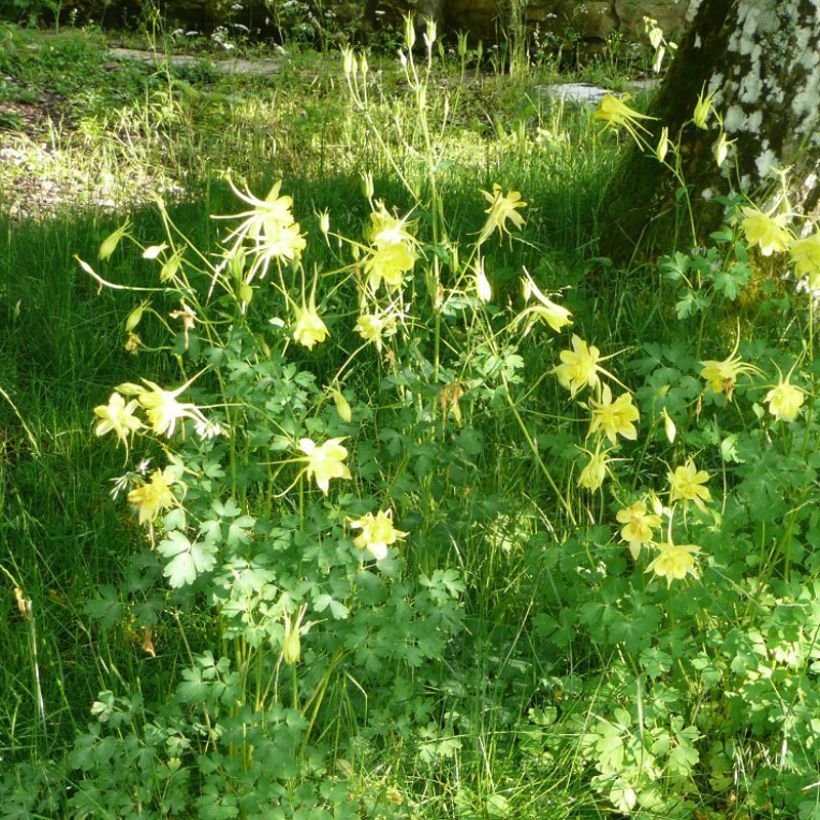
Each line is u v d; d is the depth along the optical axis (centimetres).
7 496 304
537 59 1058
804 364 266
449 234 423
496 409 285
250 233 214
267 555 221
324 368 359
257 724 208
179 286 241
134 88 836
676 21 1050
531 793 227
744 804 230
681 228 399
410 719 239
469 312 361
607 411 220
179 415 209
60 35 996
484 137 725
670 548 214
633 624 230
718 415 321
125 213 490
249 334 238
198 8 1146
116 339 382
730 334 359
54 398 350
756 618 247
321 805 221
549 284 385
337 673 235
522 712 252
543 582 267
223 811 208
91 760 213
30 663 247
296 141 680
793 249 235
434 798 226
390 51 1094
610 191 432
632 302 381
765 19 376
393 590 226
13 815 212
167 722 231
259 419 241
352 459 298
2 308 400
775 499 240
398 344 332
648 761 228
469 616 264
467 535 277
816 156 376
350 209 478
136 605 227
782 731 233
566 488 304
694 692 250
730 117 385
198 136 713
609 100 275
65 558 283
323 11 1107
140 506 204
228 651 258
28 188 598
